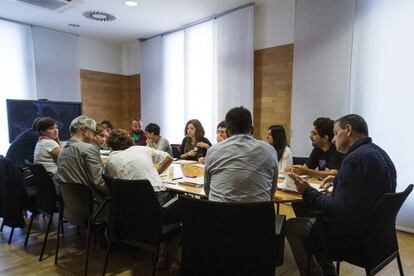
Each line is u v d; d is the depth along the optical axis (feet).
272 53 13.76
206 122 15.98
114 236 6.49
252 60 13.92
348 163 5.08
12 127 14.71
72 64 18.67
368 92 10.37
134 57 21.29
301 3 12.10
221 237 4.45
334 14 11.16
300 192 5.76
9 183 8.81
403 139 9.62
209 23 15.64
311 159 9.04
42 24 16.78
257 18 14.20
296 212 7.34
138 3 13.73
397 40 9.64
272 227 4.33
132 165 7.01
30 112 15.16
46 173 7.87
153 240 5.99
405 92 9.54
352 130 5.48
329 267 6.04
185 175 8.36
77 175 7.59
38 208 8.64
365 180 4.91
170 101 18.31
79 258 8.15
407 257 8.34
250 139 5.41
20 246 8.89
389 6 9.77
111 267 7.69
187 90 16.93
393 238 5.41
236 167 5.16
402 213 10.00
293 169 7.90
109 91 20.99
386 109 9.94
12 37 16.14
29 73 16.83
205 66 15.92
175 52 17.84
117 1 13.48
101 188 7.43
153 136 12.60
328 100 11.45
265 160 5.28
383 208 4.71
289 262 7.95
